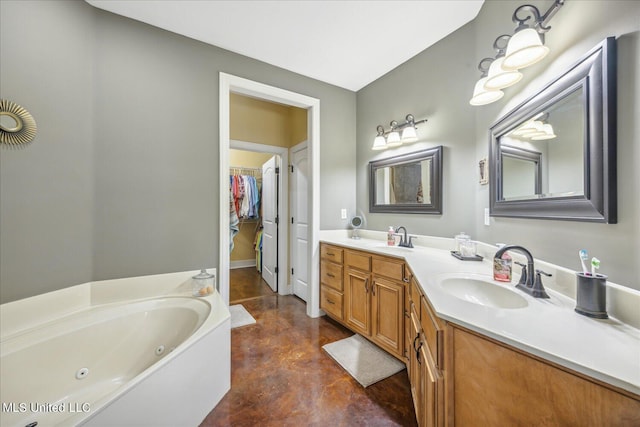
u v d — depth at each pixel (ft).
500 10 5.11
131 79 6.02
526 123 4.28
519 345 2.31
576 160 3.23
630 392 1.80
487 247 5.52
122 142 5.93
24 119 4.61
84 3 5.47
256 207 15.44
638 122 2.55
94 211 5.63
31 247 4.71
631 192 2.61
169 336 5.72
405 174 8.04
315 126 8.95
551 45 3.79
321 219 9.22
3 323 4.36
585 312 2.82
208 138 6.94
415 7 5.76
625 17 2.66
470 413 2.71
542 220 3.96
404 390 5.34
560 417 2.10
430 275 4.47
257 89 7.71
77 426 2.74
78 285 5.37
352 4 5.64
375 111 9.17
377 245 7.68
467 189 6.33
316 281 9.01
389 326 6.30
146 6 5.65
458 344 2.83
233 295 11.38
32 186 4.73
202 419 4.53
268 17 6.01
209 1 5.53
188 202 6.68
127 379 5.24
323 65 8.12
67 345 4.74
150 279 6.24
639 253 2.52
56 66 5.03
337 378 5.70
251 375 5.80
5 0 4.41
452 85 6.66
